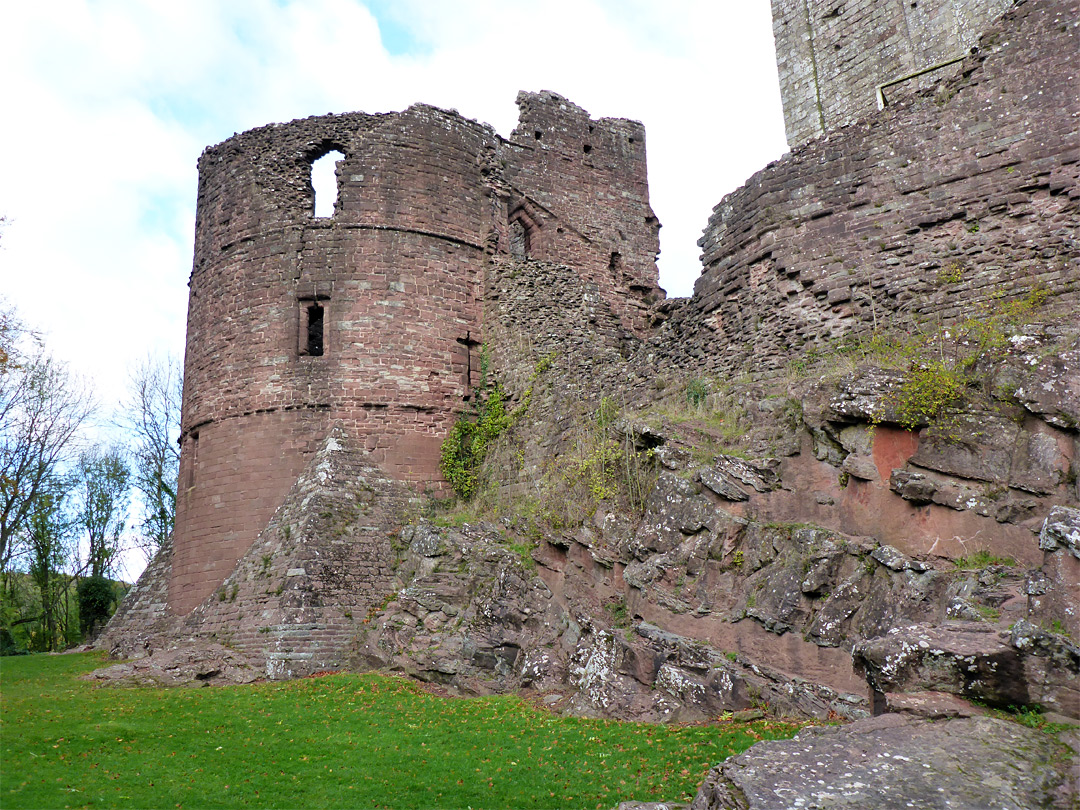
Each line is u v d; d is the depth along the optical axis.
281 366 22.77
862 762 8.86
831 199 17.88
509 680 16.58
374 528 20.77
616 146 30.19
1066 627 10.01
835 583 13.39
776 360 17.73
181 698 15.95
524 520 19.42
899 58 23.02
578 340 23.06
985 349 13.63
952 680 9.82
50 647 36.50
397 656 17.77
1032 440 12.55
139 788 11.09
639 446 17.42
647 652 14.27
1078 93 15.75
